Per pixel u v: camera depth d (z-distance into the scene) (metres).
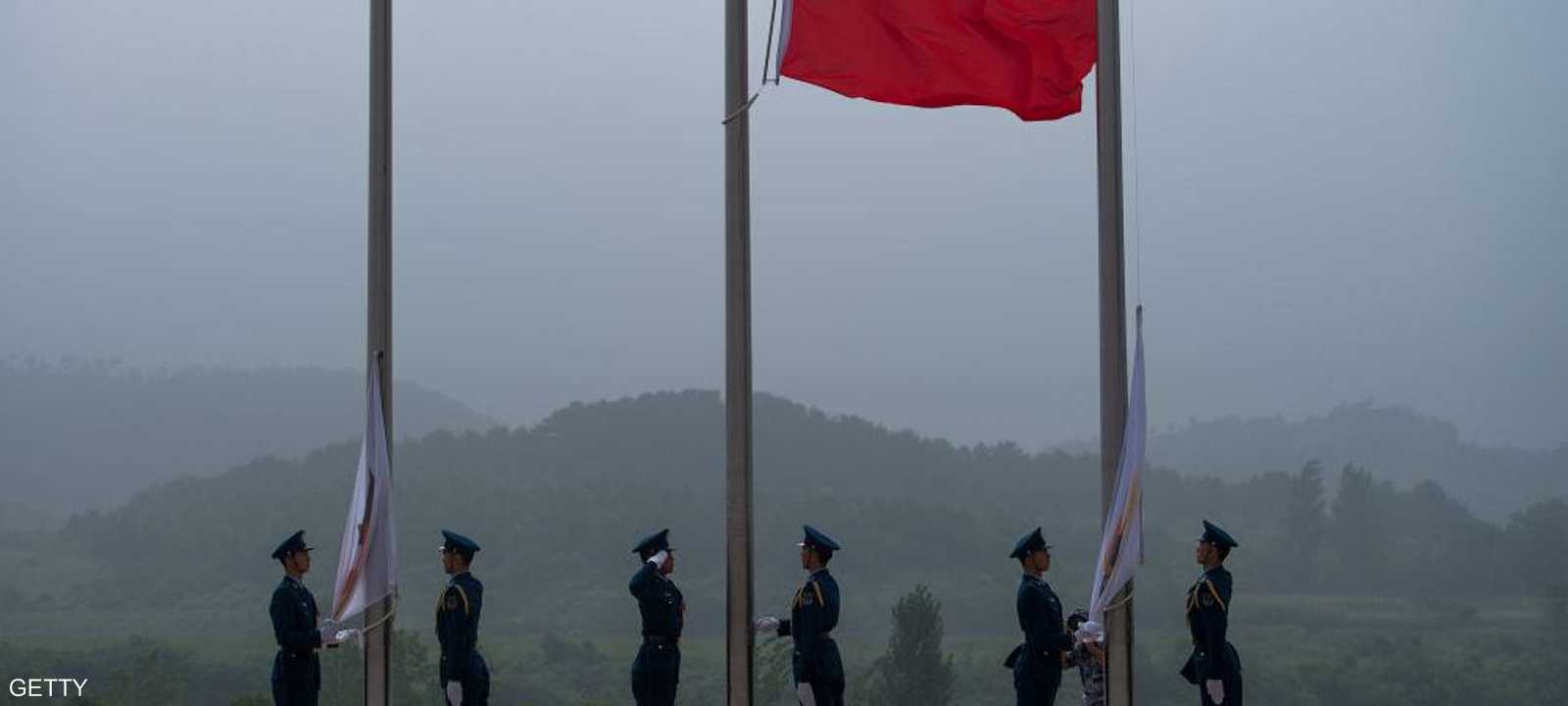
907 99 14.05
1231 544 13.67
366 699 14.54
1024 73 14.09
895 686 41.72
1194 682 13.95
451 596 14.73
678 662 15.02
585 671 64.88
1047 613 14.02
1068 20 14.02
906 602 42.72
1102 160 13.46
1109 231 13.45
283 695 14.55
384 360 14.70
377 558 14.54
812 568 14.69
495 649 67.62
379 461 14.60
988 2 14.02
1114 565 13.23
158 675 57.44
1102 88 13.47
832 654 14.47
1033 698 14.04
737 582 14.12
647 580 14.84
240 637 69.38
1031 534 14.29
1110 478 13.41
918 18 13.96
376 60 14.69
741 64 14.27
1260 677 58.09
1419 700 57.94
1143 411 13.38
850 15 13.96
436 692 41.62
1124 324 13.48
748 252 14.21
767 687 39.25
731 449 14.13
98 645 63.00
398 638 42.25
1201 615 13.50
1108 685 13.29
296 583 14.72
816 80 13.96
